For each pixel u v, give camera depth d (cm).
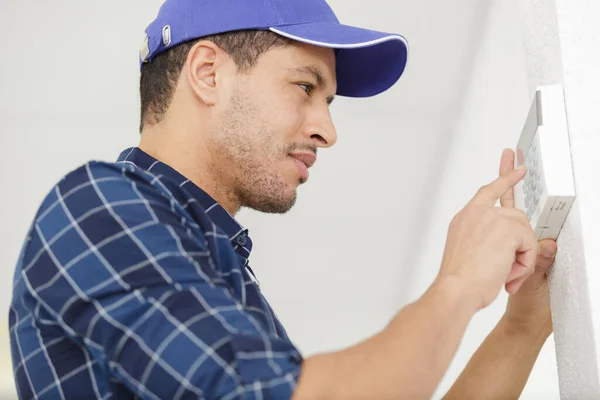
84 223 84
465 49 295
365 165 361
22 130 347
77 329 81
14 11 287
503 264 86
